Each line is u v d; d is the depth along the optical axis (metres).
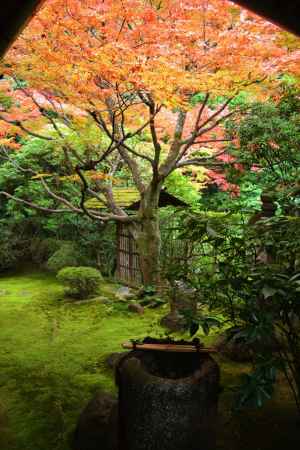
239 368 4.32
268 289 2.41
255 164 6.38
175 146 7.16
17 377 4.35
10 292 8.16
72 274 7.34
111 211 7.93
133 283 8.11
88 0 5.08
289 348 3.24
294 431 3.20
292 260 2.85
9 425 3.46
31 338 5.53
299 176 3.99
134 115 7.11
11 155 9.55
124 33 5.28
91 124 6.80
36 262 10.38
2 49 2.69
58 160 9.01
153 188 7.25
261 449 3.00
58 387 4.11
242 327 2.66
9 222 10.60
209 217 2.93
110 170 8.38
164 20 5.53
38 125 7.31
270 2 2.27
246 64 5.14
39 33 5.13
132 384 2.58
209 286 2.96
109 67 4.54
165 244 7.30
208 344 4.93
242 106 6.48
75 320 6.28
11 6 2.35
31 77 5.57
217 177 8.55
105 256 9.61
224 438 3.14
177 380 2.53
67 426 3.44
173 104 5.17
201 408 2.55
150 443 2.53
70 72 5.07
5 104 7.16
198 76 5.03
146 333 5.55
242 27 5.19
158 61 4.64
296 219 2.78
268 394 2.36
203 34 5.35
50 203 9.96
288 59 5.10
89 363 4.67
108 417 3.12
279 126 5.34
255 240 2.88
